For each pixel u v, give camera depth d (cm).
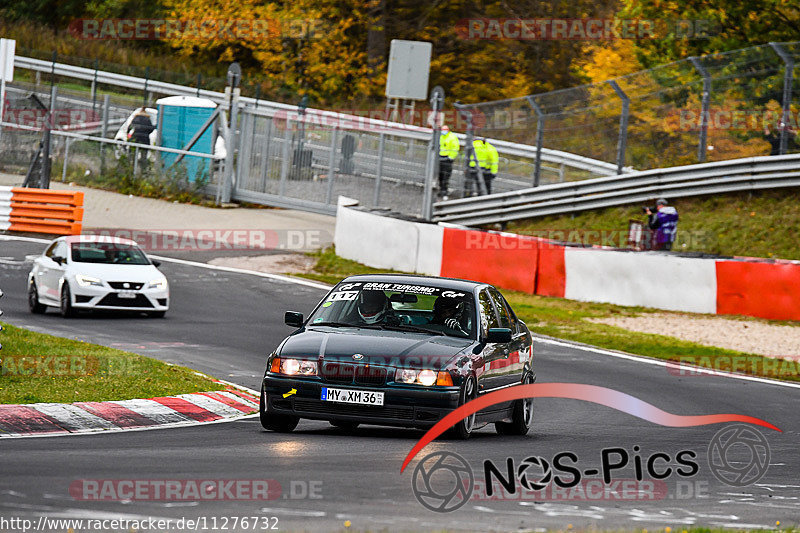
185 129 11600
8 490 2330
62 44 17288
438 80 17900
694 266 7931
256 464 2850
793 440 4056
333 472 2789
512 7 18162
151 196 11438
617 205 10462
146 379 4275
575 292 8288
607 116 11469
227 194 11350
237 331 6294
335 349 3428
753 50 10456
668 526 2397
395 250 8919
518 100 11125
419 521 2272
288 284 8181
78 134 11800
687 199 10294
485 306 3822
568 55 17812
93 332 5872
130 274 6581
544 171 11706
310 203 10975
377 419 3350
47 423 3381
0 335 5100
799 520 2570
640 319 7625
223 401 4103
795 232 9538
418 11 18175
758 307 7731
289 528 2133
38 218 9688
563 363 5956
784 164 9856
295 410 3419
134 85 15388
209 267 8644
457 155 11294
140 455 2903
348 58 17288
